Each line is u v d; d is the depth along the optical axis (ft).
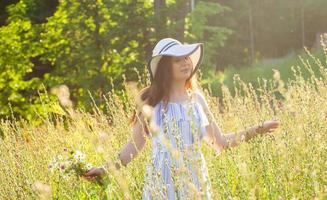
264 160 13.79
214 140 14.33
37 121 46.09
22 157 18.71
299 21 101.14
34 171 18.83
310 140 14.25
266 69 65.05
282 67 64.03
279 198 11.96
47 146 20.40
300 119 15.80
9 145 19.01
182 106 14.16
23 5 52.65
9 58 51.34
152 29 51.57
